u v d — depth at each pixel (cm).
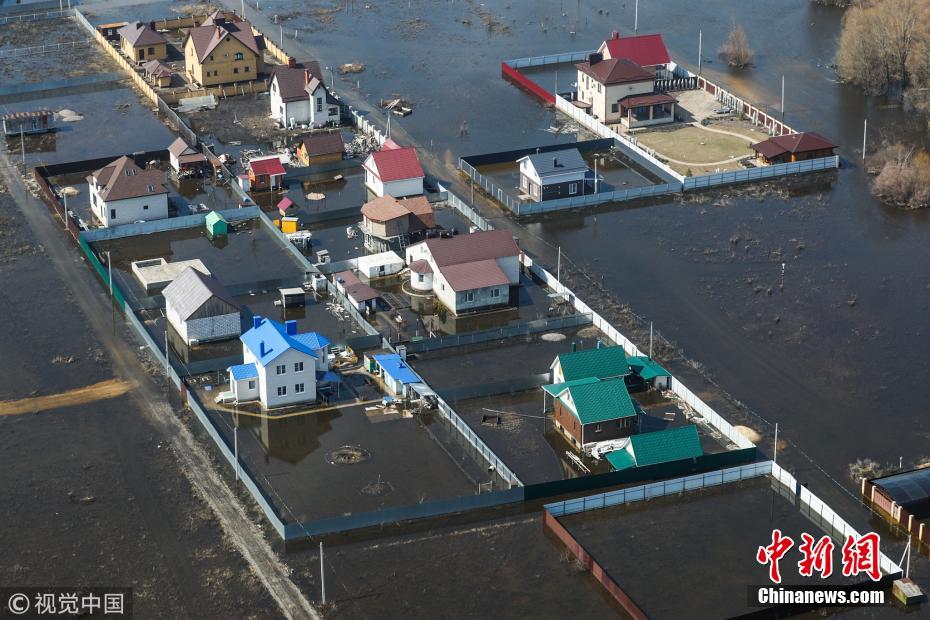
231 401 10488
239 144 15962
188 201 14462
